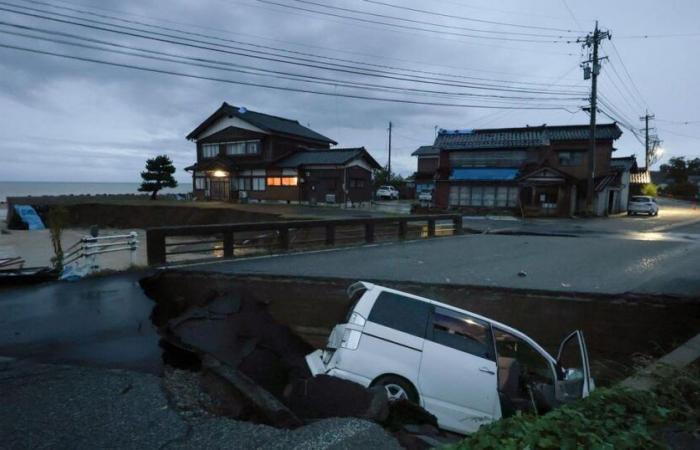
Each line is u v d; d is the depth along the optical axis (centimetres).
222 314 704
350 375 486
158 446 324
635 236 1977
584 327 838
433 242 1744
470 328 536
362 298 542
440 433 430
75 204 3372
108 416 374
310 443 323
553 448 271
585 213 3081
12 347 558
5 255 1934
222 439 335
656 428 312
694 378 395
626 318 814
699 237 1928
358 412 393
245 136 3816
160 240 1137
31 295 829
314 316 973
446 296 917
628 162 3950
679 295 820
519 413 315
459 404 496
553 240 1805
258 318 749
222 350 595
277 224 1395
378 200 5306
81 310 735
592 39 2794
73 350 552
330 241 1572
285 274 1019
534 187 3203
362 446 319
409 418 443
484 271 1102
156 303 802
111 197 4247
